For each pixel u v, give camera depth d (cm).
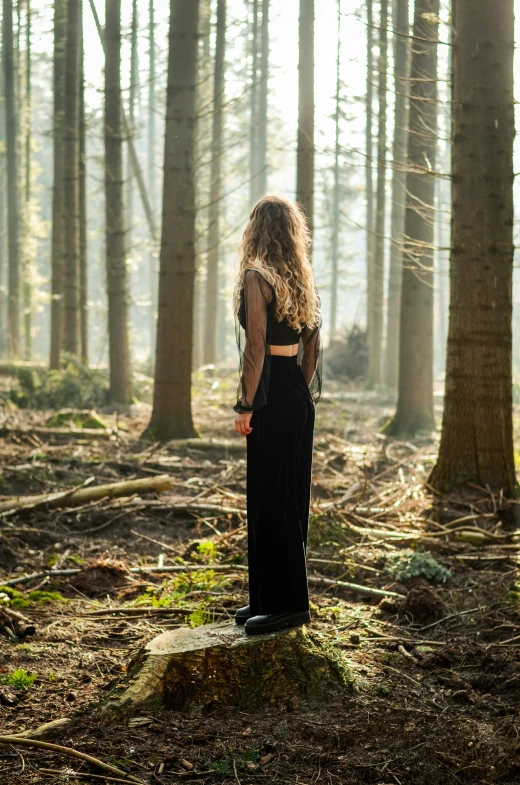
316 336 371
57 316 2081
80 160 1945
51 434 1124
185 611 471
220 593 504
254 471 361
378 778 291
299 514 368
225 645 355
